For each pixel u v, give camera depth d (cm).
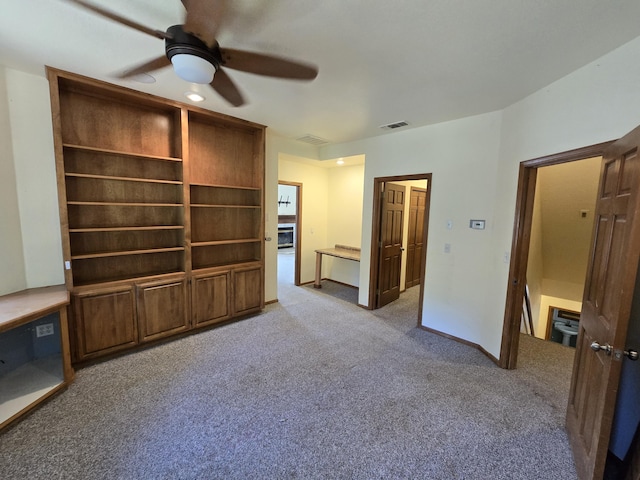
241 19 158
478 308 324
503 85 239
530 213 267
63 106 264
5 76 238
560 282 516
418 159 373
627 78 178
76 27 176
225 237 394
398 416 215
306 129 388
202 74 163
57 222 273
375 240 439
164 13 161
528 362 299
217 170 376
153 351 301
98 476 162
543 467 175
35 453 175
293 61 175
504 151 291
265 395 235
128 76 198
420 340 345
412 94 262
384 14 154
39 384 229
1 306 220
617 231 157
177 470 167
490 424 209
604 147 191
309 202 583
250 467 170
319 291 545
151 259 330
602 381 151
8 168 244
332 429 201
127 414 209
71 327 256
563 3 142
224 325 374
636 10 146
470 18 156
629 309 138
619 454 187
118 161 299
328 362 289
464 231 333
